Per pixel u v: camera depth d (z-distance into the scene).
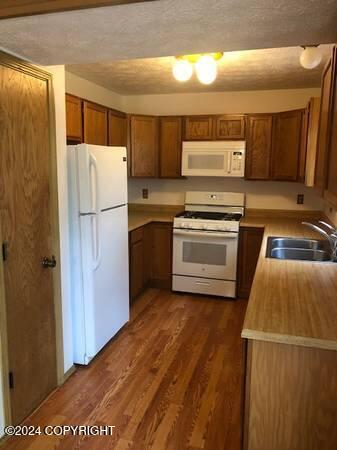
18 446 1.96
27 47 1.79
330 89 1.92
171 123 4.28
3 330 1.96
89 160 2.53
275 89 4.14
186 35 1.57
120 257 3.15
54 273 2.40
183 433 2.05
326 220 3.78
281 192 4.34
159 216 4.41
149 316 3.61
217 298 4.10
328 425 1.41
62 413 2.22
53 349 2.43
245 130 4.05
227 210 4.46
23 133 2.04
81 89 3.72
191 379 2.56
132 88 4.19
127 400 2.34
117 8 1.30
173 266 4.19
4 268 1.95
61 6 1.31
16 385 2.09
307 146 3.29
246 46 1.74
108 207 2.88
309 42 1.66
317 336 1.33
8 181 1.94
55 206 2.36
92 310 2.67
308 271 2.15
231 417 2.18
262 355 1.42
